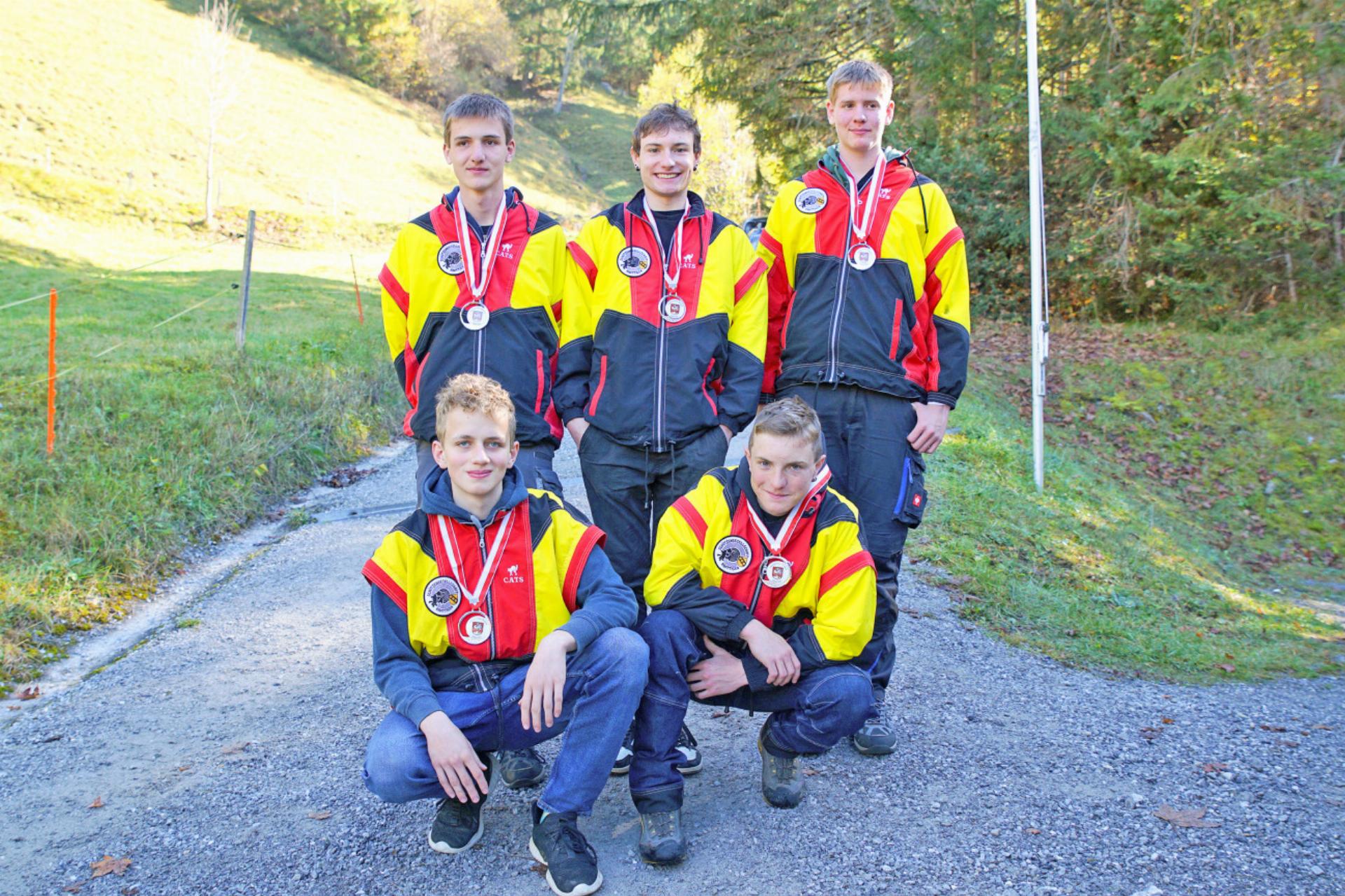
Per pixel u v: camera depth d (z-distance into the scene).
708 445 3.41
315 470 8.23
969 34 16.22
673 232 3.46
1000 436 10.38
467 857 2.86
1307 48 14.58
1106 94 16.14
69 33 44.81
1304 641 6.30
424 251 3.46
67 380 8.71
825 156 3.61
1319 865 2.83
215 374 9.82
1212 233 15.30
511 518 2.82
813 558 2.98
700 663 2.94
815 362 3.53
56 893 2.76
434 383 3.42
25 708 4.10
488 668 2.81
